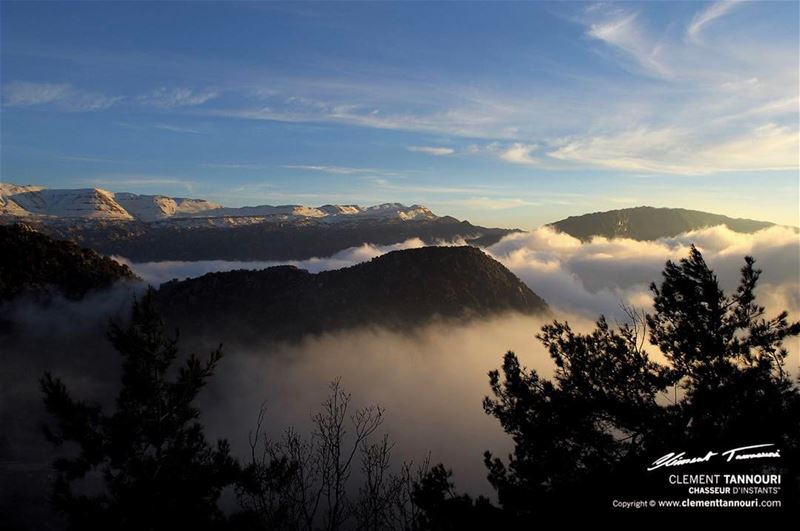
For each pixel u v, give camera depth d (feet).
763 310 36.45
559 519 32.07
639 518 29.63
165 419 45.27
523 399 39.99
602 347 39.81
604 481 31.99
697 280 37.19
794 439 28.89
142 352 45.37
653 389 36.09
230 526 40.16
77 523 39.63
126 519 39.42
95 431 44.24
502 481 37.88
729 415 31.71
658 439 32.55
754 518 27.09
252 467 38.81
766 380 31.76
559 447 36.78
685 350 35.99
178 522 39.99
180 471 43.27
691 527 28.25
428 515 34.47
